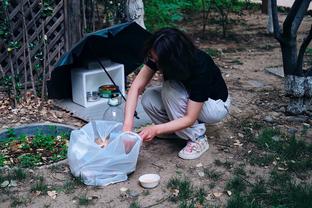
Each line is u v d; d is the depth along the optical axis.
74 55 3.63
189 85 2.90
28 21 4.61
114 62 4.33
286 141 3.46
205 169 3.05
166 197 2.71
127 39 4.02
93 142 2.86
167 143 3.47
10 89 4.35
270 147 3.36
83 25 4.88
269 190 2.79
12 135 3.67
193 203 2.62
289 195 2.69
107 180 2.84
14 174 2.96
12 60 4.54
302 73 3.95
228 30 8.42
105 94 4.20
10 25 4.38
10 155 3.37
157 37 2.65
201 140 3.23
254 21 9.45
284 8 10.68
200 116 3.17
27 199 2.69
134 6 5.65
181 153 3.21
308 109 4.06
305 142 3.45
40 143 3.50
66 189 2.79
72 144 2.91
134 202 2.65
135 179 2.93
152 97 3.27
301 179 2.93
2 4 4.36
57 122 3.88
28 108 4.19
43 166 3.09
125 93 4.51
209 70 2.92
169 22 8.18
